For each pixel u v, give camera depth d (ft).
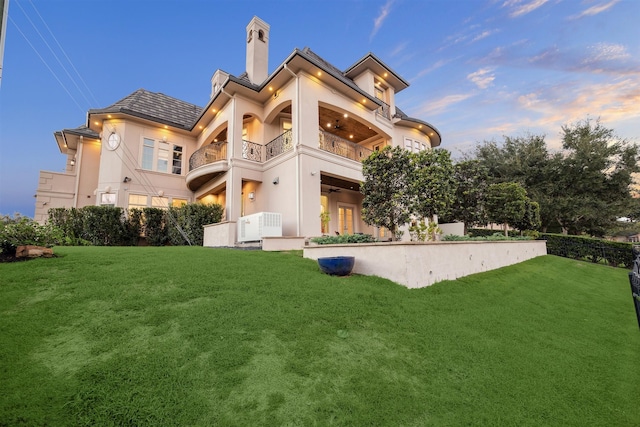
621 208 57.41
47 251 16.26
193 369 7.34
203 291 12.35
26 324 8.80
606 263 37.11
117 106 48.67
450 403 7.44
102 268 14.80
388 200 21.75
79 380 6.62
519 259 31.76
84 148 50.49
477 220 36.19
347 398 7.10
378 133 50.19
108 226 34.96
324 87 39.22
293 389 7.17
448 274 19.42
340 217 48.67
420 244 17.30
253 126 46.01
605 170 61.46
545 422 7.22
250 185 43.34
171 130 52.26
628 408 8.14
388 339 10.30
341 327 10.58
